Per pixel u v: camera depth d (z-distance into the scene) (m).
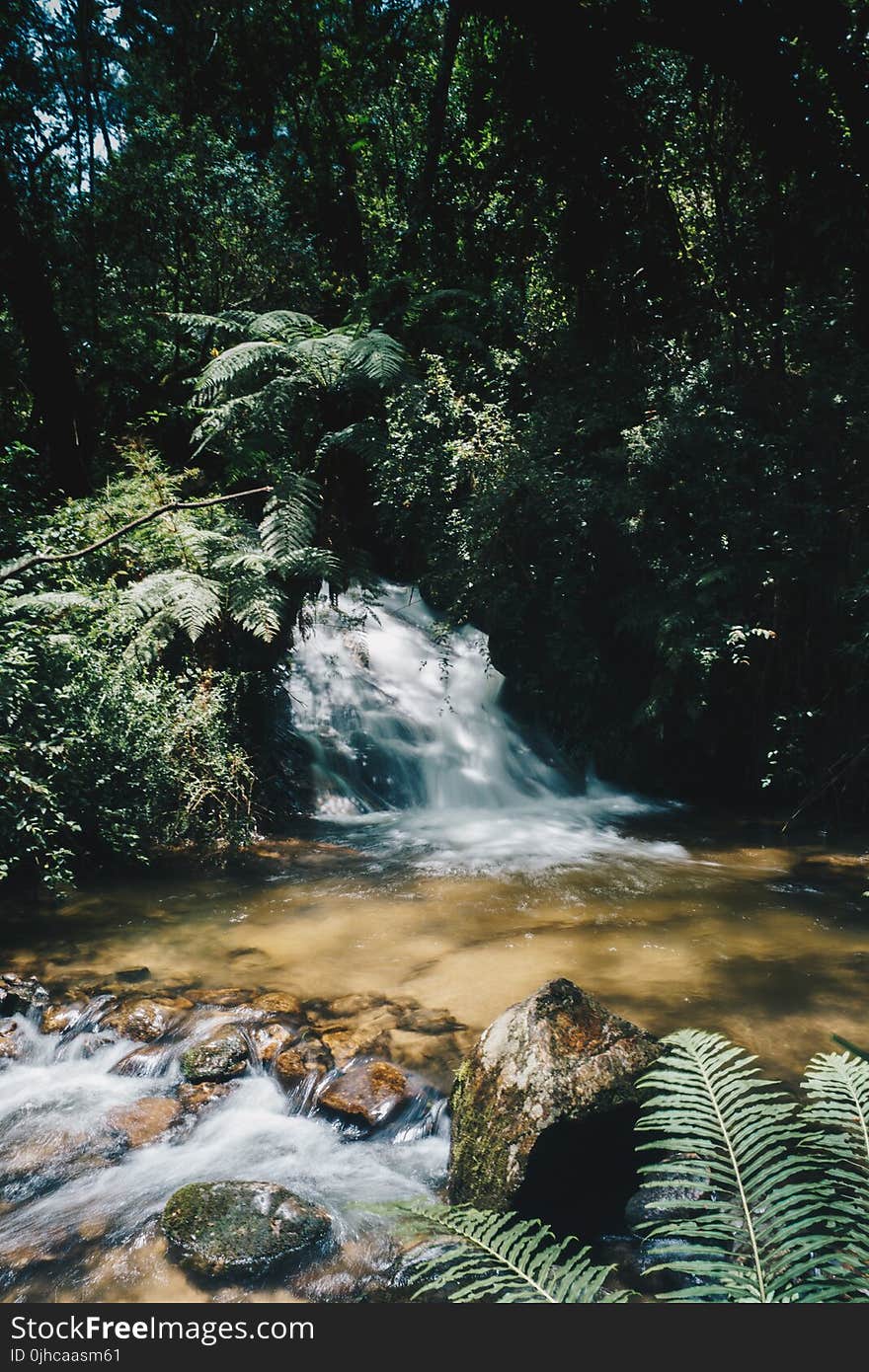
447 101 11.27
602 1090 2.75
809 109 7.82
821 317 7.42
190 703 6.82
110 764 6.03
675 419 7.26
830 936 4.97
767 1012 3.98
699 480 7.21
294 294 11.27
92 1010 4.16
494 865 6.48
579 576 7.77
